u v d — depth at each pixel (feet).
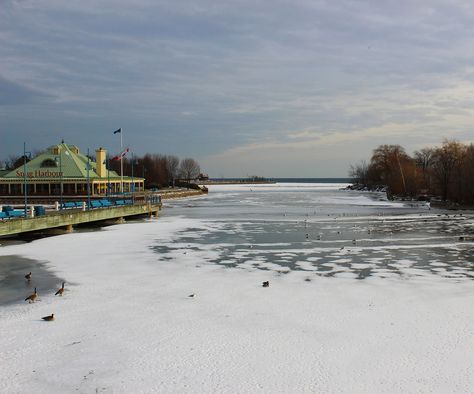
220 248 145.69
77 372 57.72
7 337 68.59
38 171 394.52
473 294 90.79
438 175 433.89
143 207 253.24
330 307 82.48
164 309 81.61
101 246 149.28
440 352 63.00
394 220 240.12
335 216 266.57
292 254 134.92
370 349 64.08
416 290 93.81
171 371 57.88
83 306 83.41
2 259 126.93
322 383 54.70
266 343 66.28
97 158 417.28
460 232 187.11
